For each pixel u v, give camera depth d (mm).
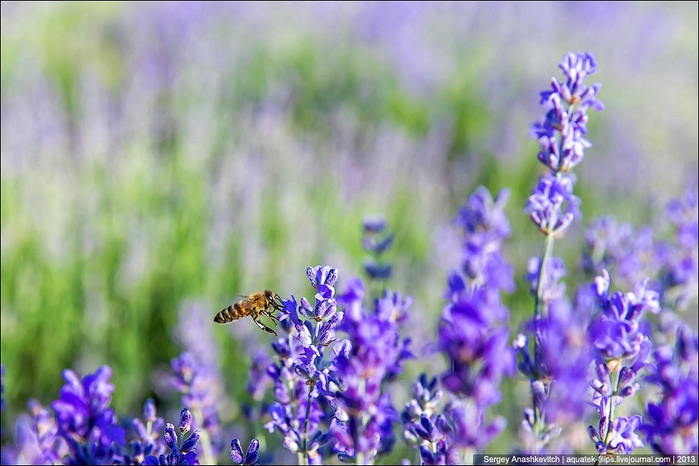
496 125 10688
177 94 10031
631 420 2445
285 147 8711
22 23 12742
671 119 10844
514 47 13391
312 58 12445
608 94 11695
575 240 7566
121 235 7164
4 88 10125
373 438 2201
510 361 1784
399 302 3312
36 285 6414
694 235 4320
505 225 4098
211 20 13336
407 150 9383
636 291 2316
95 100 8602
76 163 8266
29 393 6012
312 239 7125
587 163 9219
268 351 5141
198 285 6758
